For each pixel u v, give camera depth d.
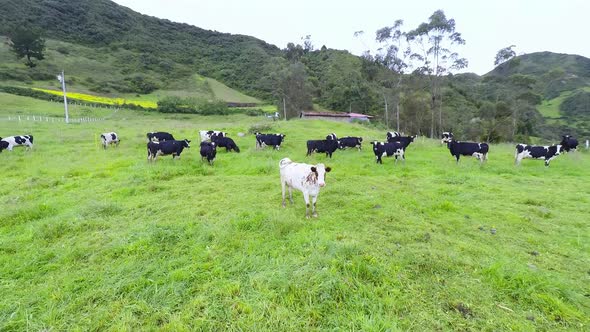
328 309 3.88
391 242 5.77
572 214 7.52
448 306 3.99
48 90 57.72
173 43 134.25
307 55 115.44
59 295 4.12
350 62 101.00
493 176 11.86
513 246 5.82
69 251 5.28
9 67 66.12
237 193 8.95
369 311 3.80
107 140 17.56
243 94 95.00
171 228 6.18
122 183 9.87
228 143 17.17
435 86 42.12
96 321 3.69
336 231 6.18
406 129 51.44
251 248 5.34
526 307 4.00
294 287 4.10
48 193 9.00
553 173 12.73
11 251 5.43
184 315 3.76
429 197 8.84
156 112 58.28
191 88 88.81
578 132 57.31
